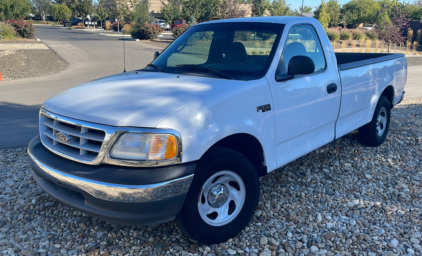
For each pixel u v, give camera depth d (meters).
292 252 3.30
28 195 4.30
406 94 11.21
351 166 5.22
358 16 63.56
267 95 3.57
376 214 3.96
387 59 5.88
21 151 5.83
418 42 35.03
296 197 4.32
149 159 2.81
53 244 3.38
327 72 4.43
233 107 3.25
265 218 3.85
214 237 3.25
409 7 45.81
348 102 4.84
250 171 3.42
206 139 3.01
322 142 4.50
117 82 3.73
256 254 3.27
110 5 54.97
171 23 42.41
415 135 6.57
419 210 4.05
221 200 3.31
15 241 3.43
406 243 3.45
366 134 5.77
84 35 40.41
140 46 28.56
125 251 3.28
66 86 12.26
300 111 3.99
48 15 94.75
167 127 2.84
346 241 3.47
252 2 41.84
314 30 4.49
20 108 8.95
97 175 2.84
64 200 3.10
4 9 36.84
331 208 4.09
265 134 3.57
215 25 4.58
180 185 2.88
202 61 4.24
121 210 2.82
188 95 3.17
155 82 3.62
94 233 3.55
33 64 18.08
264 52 3.88
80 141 3.01
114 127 2.85
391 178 4.89
